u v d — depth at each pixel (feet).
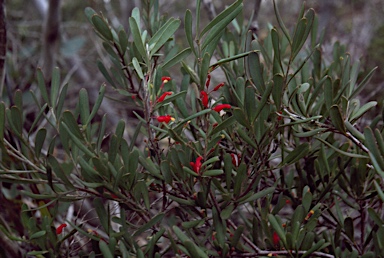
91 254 3.11
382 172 2.72
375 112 4.17
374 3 8.96
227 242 3.19
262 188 3.55
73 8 11.16
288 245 3.01
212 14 4.60
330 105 2.95
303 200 3.02
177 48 3.45
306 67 3.42
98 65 3.46
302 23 2.86
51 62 5.38
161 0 10.19
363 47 6.97
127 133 7.02
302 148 3.03
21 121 3.11
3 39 3.86
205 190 3.08
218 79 6.16
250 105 2.92
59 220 4.40
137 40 2.99
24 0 10.71
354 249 3.20
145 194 3.08
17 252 3.88
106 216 3.08
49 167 3.03
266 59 3.69
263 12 10.37
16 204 4.00
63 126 2.97
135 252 3.11
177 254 2.93
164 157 3.18
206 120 3.08
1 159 3.55
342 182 3.37
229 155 3.01
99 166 3.02
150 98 3.06
